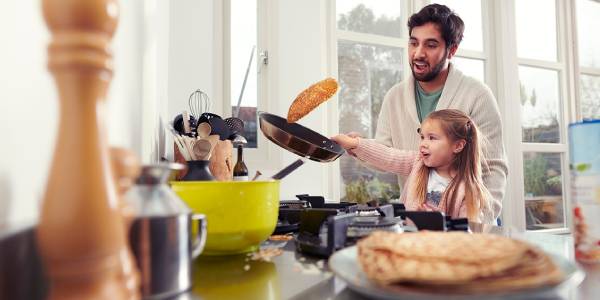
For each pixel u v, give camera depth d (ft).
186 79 5.69
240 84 6.36
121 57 1.90
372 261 1.18
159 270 1.12
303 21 6.51
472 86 5.69
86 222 0.72
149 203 1.13
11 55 0.96
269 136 3.16
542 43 8.66
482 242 1.29
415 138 6.08
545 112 8.56
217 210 1.72
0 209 0.90
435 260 1.10
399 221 2.12
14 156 0.97
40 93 1.12
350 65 7.12
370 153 5.94
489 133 5.52
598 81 9.21
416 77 5.94
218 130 3.05
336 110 6.84
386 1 7.48
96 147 0.75
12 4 0.97
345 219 1.90
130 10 2.09
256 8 6.45
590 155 1.57
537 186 8.28
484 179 5.30
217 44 6.06
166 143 3.85
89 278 0.73
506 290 1.00
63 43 0.72
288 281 1.41
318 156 3.19
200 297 1.22
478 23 8.15
